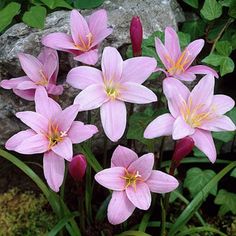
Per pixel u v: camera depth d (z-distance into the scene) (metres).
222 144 0.55
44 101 0.41
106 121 0.40
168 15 0.53
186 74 0.43
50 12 0.54
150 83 0.51
